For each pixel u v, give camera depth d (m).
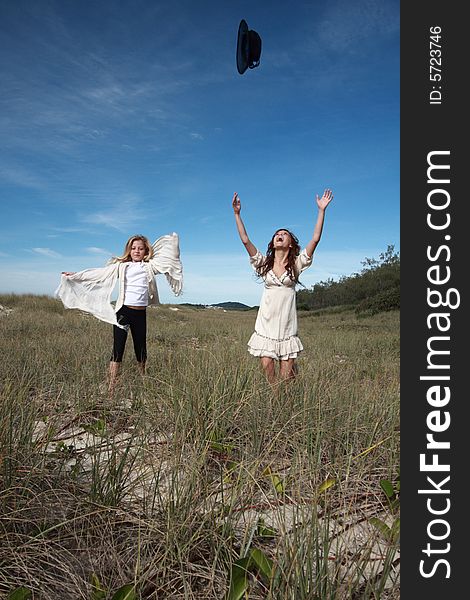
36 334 11.75
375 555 2.48
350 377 5.77
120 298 6.09
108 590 2.14
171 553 2.30
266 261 5.46
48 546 2.34
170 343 10.83
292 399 4.52
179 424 3.81
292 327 5.36
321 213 5.34
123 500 2.88
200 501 2.81
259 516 2.64
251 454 3.54
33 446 3.15
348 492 3.13
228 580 2.24
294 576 2.06
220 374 4.71
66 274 6.07
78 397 4.92
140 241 6.37
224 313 34.31
